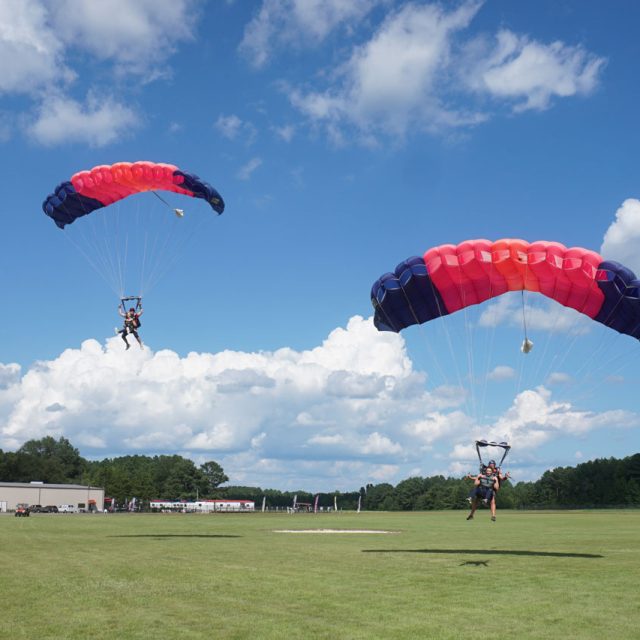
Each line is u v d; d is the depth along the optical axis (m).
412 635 12.11
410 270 24.05
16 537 37.72
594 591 16.56
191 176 29.47
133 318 30.30
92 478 188.50
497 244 23.11
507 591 16.61
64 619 13.46
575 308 23.97
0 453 195.50
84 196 31.69
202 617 13.62
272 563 22.78
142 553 26.77
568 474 184.50
